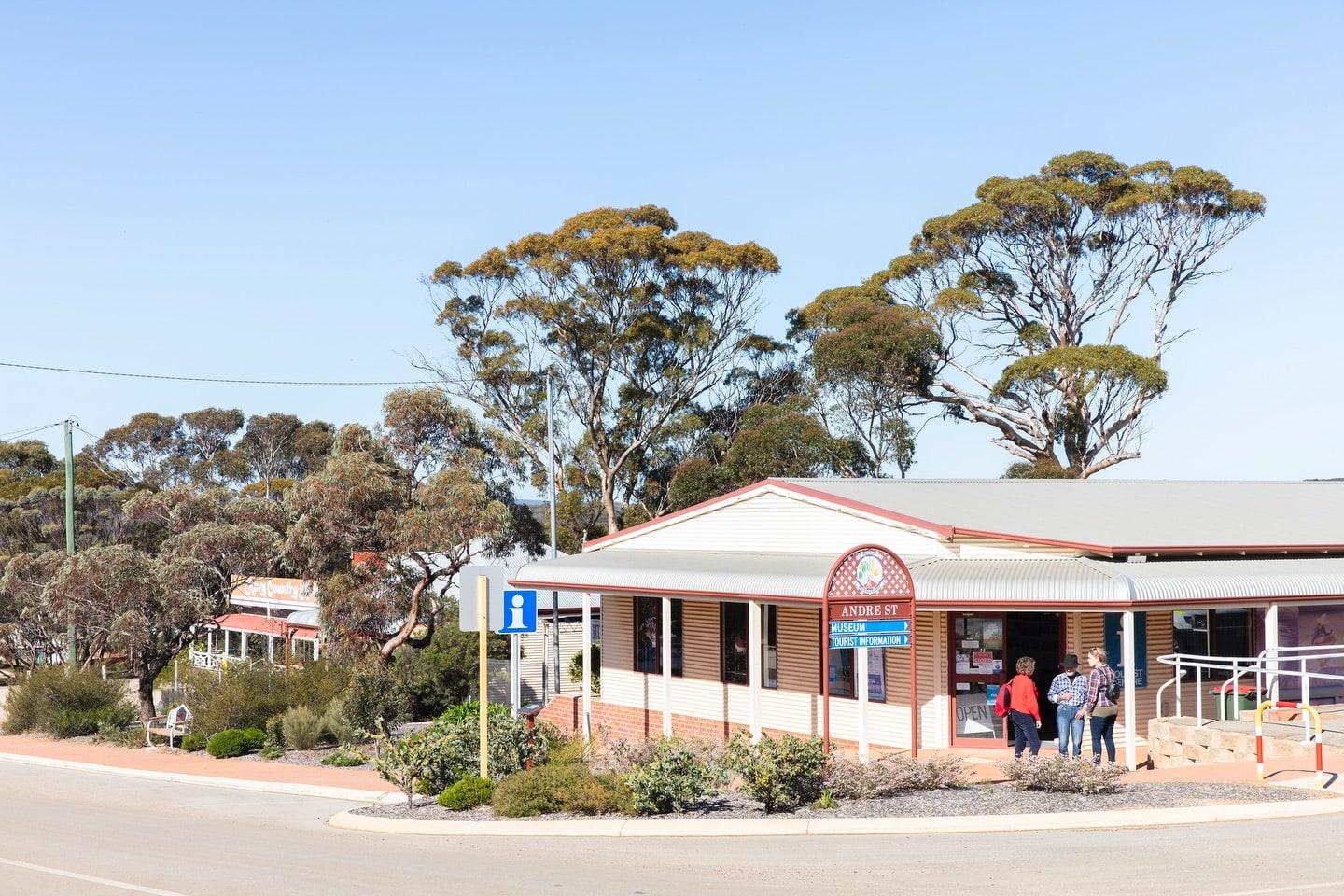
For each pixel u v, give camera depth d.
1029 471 56.12
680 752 16.39
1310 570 21.67
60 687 33.38
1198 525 24.11
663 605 24.28
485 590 18.38
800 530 25.56
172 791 22.50
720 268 59.22
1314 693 22.77
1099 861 12.15
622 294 59.12
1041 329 60.84
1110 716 18.89
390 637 36.22
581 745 21.67
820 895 11.13
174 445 104.50
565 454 61.97
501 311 61.16
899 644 17.59
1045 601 19.33
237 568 35.22
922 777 16.52
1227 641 22.52
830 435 56.34
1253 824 13.91
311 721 27.89
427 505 34.16
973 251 63.22
